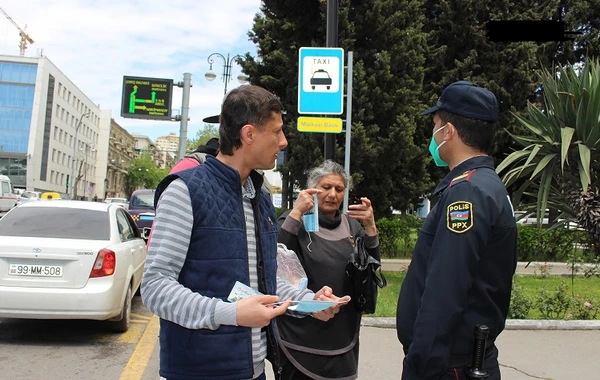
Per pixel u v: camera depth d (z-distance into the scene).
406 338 1.93
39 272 4.75
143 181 106.25
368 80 11.91
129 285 5.64
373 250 2.97
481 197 1.77
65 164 74.44
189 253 1.65
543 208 5.10
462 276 1.70
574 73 5.40
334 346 2.73
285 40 12.71
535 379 4.08
